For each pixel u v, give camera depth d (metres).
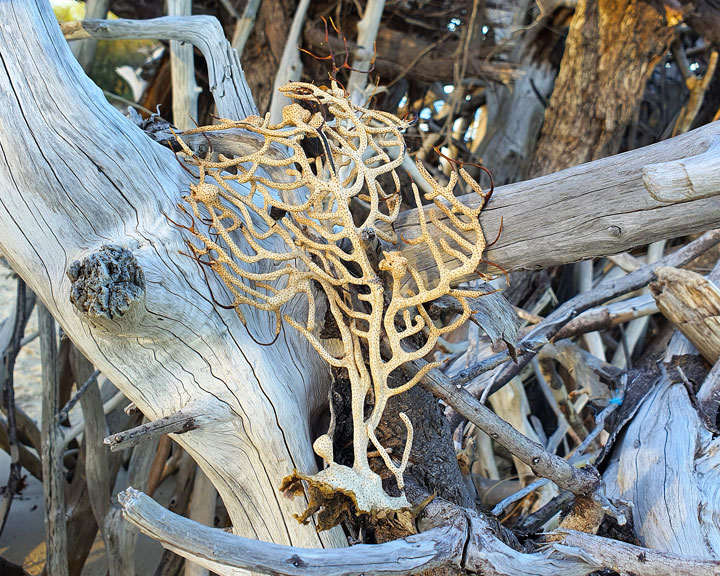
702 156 0.49
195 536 0.51
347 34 1.68
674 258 1.31
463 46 1.61
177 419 0.65
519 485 1.37
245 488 0.73
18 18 0.68
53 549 1.22
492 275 0.73
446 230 0.64
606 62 1.48
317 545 0.71
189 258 0.68
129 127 0.72
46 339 1.20
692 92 1.88
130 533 1.21
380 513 0.61
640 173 0.63
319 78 1.66
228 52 1.03
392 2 1.63
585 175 0.66
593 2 1.44
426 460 0.74
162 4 1.76
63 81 0.69
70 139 0.68
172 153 0.76
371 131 0.69
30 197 0.67
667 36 1.44
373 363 0.63
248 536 0.75
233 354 0.70
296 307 0.76
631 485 0.90
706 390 1.05
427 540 0.60
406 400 0.74
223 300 0.70
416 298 0.63
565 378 1.66
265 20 1.58
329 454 0.59
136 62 1.99
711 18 1.47
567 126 1.57
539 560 0.63
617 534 0.82
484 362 0.80
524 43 1.71
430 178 0.64
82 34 1.05
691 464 0.90
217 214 0.72
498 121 1.77
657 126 2.12
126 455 1.70
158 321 0.65
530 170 1.65
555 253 0.69
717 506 0.84
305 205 0.63
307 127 0.64
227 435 0.70
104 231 0.69
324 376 0.78
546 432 1.75
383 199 0.72
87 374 1.26
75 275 0.59
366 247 0.66
